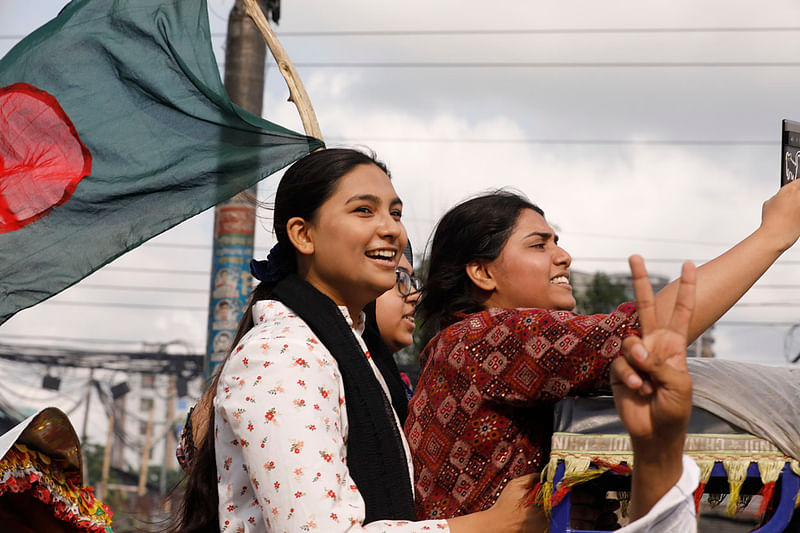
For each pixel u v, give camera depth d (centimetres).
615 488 234
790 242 205
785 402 193
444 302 266
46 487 241
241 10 785
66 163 326
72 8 338
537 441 225
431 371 239
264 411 197
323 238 231
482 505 222
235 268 696
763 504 185
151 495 2523
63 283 317
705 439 191
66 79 332
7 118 329
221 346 690
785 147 219
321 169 232
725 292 198
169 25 333
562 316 218
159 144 326
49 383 2027
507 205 260
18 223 319
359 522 193
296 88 312
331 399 206
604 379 206
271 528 192
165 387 2211
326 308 223
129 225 321
